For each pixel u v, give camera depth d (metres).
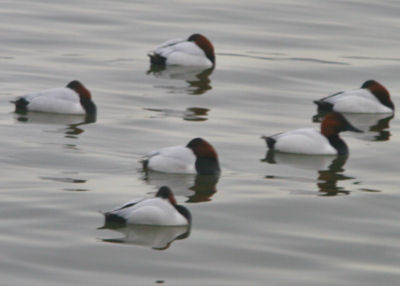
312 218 15.59
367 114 22.88
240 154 18.88
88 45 27.89
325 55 28.05
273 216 15.60
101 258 13.53
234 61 27.09
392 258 14.07
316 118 21.95
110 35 29.22
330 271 13.51
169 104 22.48
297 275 13.30
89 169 17.41
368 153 19.47
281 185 17.17
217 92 23.84
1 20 30.14
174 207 15.09
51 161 17.73
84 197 15.87
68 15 31.39
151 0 34.38
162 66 26.27
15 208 15.23
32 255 13.47
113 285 12.65
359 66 27.05
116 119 20.98
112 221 14.83
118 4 33.53
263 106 22.80
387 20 32.62
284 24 31.52
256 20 31.92
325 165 18.48
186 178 17.20
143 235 14.49
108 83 24.14
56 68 25.25
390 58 27.98
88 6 32.91
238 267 13.50
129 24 30.62
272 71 26.19
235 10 33.28
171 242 14.29
